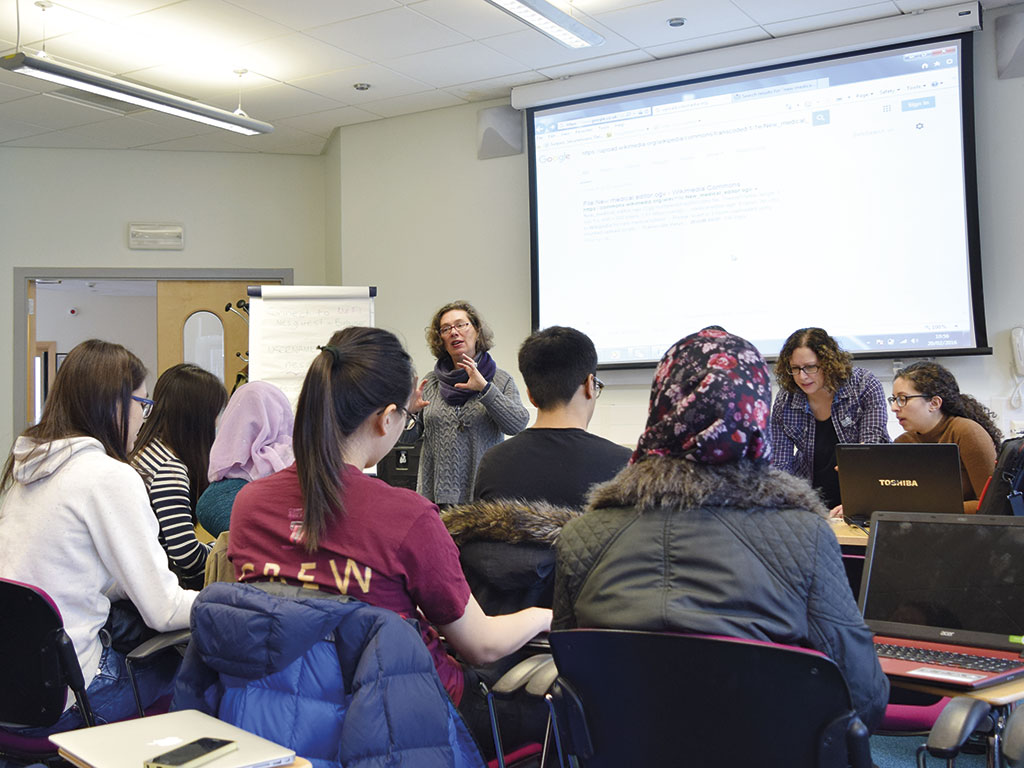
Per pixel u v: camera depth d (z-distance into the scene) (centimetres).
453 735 132
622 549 137
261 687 129
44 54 416
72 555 197
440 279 584
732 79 497
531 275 545
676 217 512
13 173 647
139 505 200
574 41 427
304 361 482
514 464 203
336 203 630
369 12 441
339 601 132
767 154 491
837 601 128
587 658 130
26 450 204
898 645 170
